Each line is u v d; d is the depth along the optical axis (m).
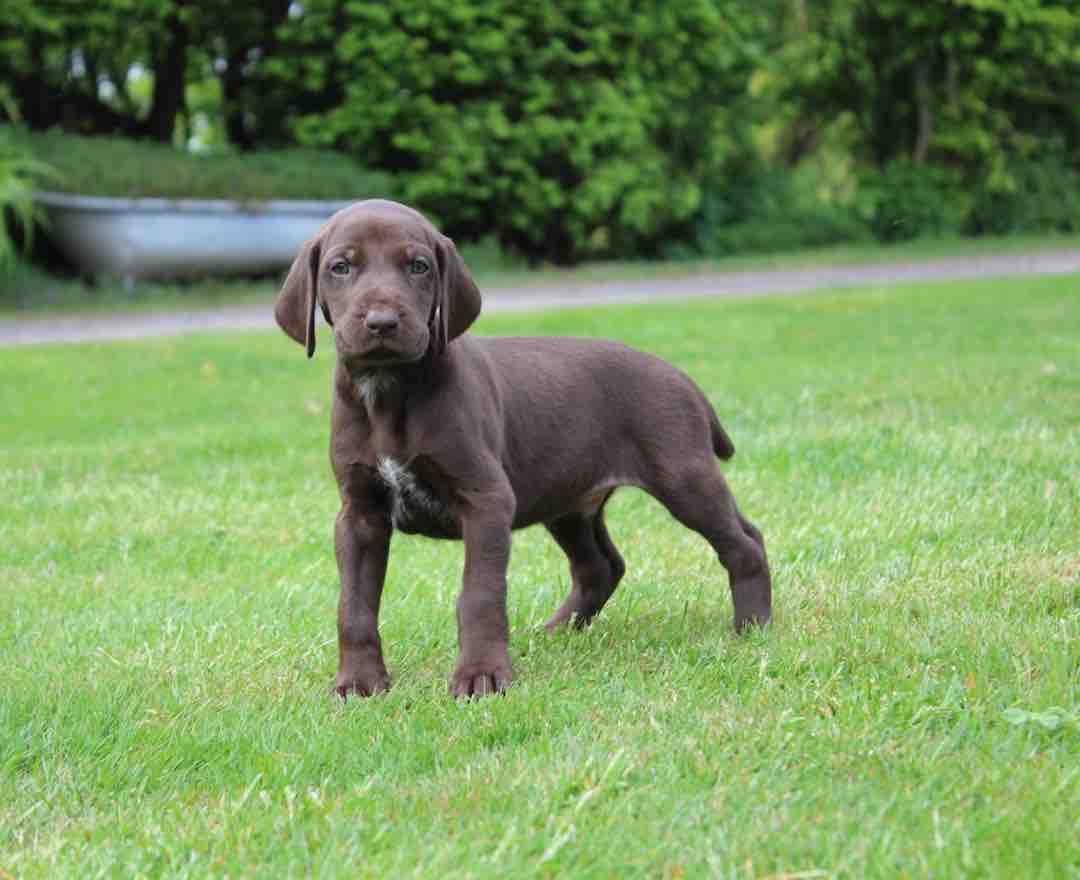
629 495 6.41
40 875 2.64
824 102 26.34
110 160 17.42
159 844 2.74
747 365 10.41
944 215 25.30
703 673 3.72
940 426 7.28
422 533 4.00
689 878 2.47
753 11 24.34
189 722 3.57
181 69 20.70
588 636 4.33
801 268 20.47
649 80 21.69
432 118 19.67
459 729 3.38
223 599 4.96
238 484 7.09
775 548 5.23
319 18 19.52
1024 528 5.15
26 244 16.73
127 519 6.40
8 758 3.33
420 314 3.62
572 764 2.98
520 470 4.06
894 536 5.23
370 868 2.56
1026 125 27.20
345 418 3.82
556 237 21.53
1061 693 3.29
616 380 4.29
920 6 24.69
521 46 19.95
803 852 2.54
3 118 20.11
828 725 3.19
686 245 23.06
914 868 2.44
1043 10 24.62
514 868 2.53
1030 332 11.57
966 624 3.96
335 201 18.56
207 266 17.69
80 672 4.10
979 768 2.88
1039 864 2.43
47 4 18.03
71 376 11.34
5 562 5.77
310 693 3.84
